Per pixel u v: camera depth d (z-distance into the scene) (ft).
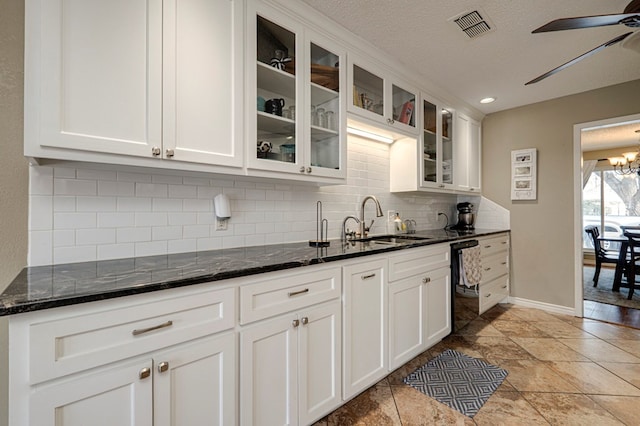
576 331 8.77
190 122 4.26
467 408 5.32
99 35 3.56
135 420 3.04
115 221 4.58
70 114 3.39
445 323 7.88
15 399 2.52
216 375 3.64
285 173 5.46
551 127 10.55
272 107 5.54
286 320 4.37
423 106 8.96
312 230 7.30
